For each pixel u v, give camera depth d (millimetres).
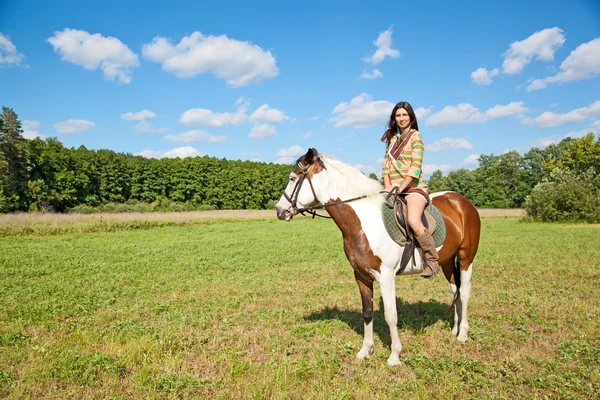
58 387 4371
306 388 4289
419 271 5227
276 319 7035
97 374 4664
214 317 7117
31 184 53688
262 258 14352
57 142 72625
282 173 88875
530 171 92438
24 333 6262
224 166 83125
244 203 83562
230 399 4070
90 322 6820
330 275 11234
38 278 10789
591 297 8391
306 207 5160
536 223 34562
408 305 7848
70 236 23641
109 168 67938
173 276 11078
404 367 4902
